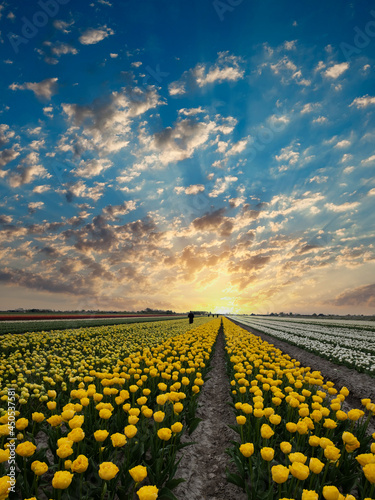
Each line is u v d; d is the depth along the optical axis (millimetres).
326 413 4148
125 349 12531
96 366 8992
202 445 5734
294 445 4203
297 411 5211
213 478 4594
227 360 12633
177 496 3969
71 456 3568
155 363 9102
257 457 3803
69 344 13539
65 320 34688
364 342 19250
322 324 42812
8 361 8336
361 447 4203
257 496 3305
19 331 18859
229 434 6055
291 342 20453
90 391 4656
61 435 3898
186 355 10914
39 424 4551
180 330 25766
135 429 3416
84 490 3156
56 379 6504
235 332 22172
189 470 4727
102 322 34188
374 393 8773
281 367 8922
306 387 6867
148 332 23359
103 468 2426
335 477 3604
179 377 7938
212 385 10070
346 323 45219
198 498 4055
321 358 14852
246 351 10805
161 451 3779
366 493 3180
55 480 2299
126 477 3363
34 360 8523
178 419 4887
